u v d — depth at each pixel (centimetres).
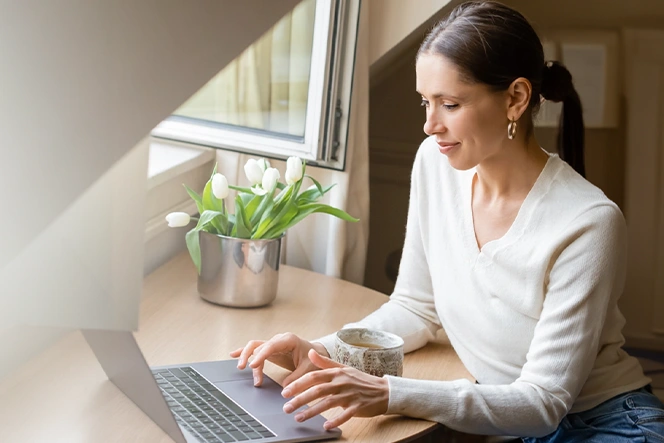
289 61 183
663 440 131
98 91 62
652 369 275
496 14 131
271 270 162
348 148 198
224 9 63
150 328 146
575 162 150
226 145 189
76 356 124
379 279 285
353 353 127
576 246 130
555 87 142
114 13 62
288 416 115
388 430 115
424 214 155
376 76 254
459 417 120
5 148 62
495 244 138
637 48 269
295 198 163
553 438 139
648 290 278
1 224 62
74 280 71
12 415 104
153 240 179
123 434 102
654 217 275
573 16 271
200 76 64
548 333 129
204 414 111
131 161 69
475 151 132
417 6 201
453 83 128
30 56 61
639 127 272
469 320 145
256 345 132
